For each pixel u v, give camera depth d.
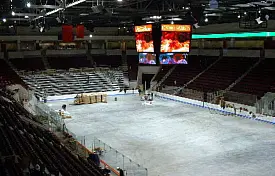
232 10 32.75
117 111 39.88
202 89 47.97
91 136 28.98
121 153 24.20
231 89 45.06
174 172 20.72
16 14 31.00
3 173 11.85
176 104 44.41
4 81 45.44
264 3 27.78
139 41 28.72
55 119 29.33
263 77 44.88
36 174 12.20
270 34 42.16
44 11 31.05
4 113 22.72
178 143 26.67
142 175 19.89
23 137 17.34
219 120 34.75
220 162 22.33
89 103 45.31
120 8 29.97
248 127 31.64
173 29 26.36
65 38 32.59
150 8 33.78
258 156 23.38
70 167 14.80
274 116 33.72
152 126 32.34
